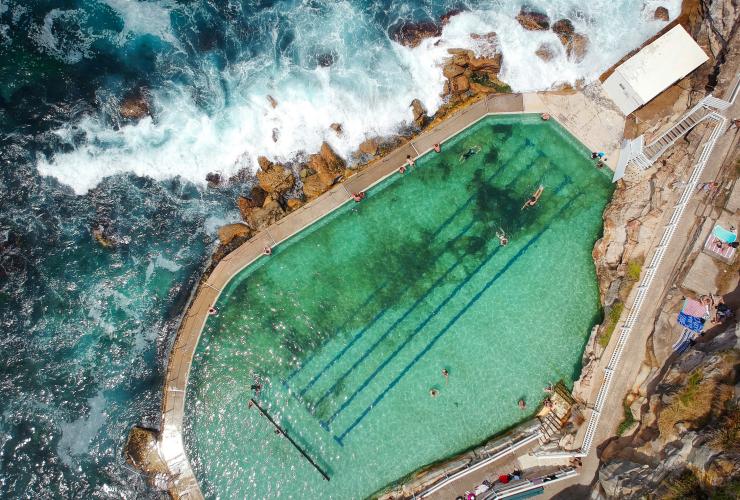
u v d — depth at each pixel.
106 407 31.39
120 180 34.22
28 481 30.25
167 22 36.34
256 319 31.89
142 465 30.39
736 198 28.05
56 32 36.16
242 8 36.47
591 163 32.41
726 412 23.50
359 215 32.62
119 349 32.28
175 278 33.09
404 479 29.31
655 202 29.72
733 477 21.70
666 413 25.14
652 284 28.48
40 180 34.03
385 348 31.09
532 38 34.31
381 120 33.84
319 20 36.09
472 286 31.44
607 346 28.53
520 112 33.28
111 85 35.44
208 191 33.97
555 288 31.05
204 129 34.62
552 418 28.86
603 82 32.78
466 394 30.20
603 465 26.69
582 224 31.72
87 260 33.31
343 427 30.36
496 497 26.83
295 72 35.16
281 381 31.11
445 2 35.66
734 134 29.11
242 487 30.08
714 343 25.95
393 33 35.44
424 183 32.84
